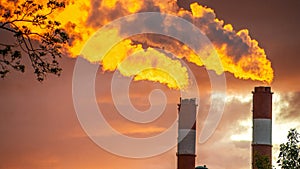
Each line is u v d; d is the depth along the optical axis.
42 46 96.81
